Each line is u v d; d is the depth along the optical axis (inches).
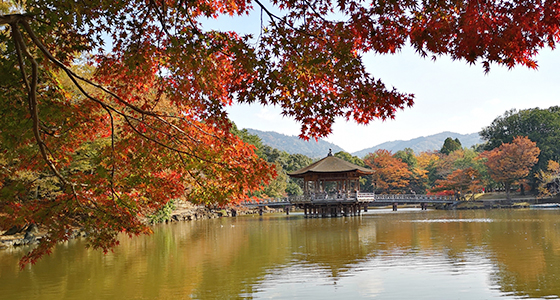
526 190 3029.0
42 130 270.4
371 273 517.7
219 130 308.3
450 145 4367.6
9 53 234.5
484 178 2984.7
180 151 290.0
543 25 208.5
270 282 483.8
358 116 270.4
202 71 255.8
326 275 514.3
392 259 611.8
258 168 291.4
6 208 255.1
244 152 301.1
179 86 281.9
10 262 655.1
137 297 432.8
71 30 265.6
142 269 577.3
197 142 301.1
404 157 4067.4
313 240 889.5
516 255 612.4
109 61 279.4
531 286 434.6
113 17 259.9
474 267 533.6
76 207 268.2
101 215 274.5
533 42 214.7
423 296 410.3
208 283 485.7
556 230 959.6
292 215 2188.7
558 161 2945.4
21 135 239.0
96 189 271.3
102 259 666.2
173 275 533.3
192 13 297.6
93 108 279.4
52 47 273.9
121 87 299.3
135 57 252.1
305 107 266.8
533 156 2650.1
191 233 1113.4
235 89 265.3
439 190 2819.9
